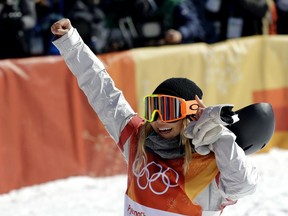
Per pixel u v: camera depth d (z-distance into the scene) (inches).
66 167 865.5
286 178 878.4
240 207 748.0
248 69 991.0
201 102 355.9
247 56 987.3
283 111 1018.7
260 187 826.2
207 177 359.6
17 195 816.3
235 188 347.3
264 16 1095.0
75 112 864.9
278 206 751.7
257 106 383.6
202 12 1075.9
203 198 362.0
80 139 871.1
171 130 367.9
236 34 1083.3
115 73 887.7
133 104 903.7
